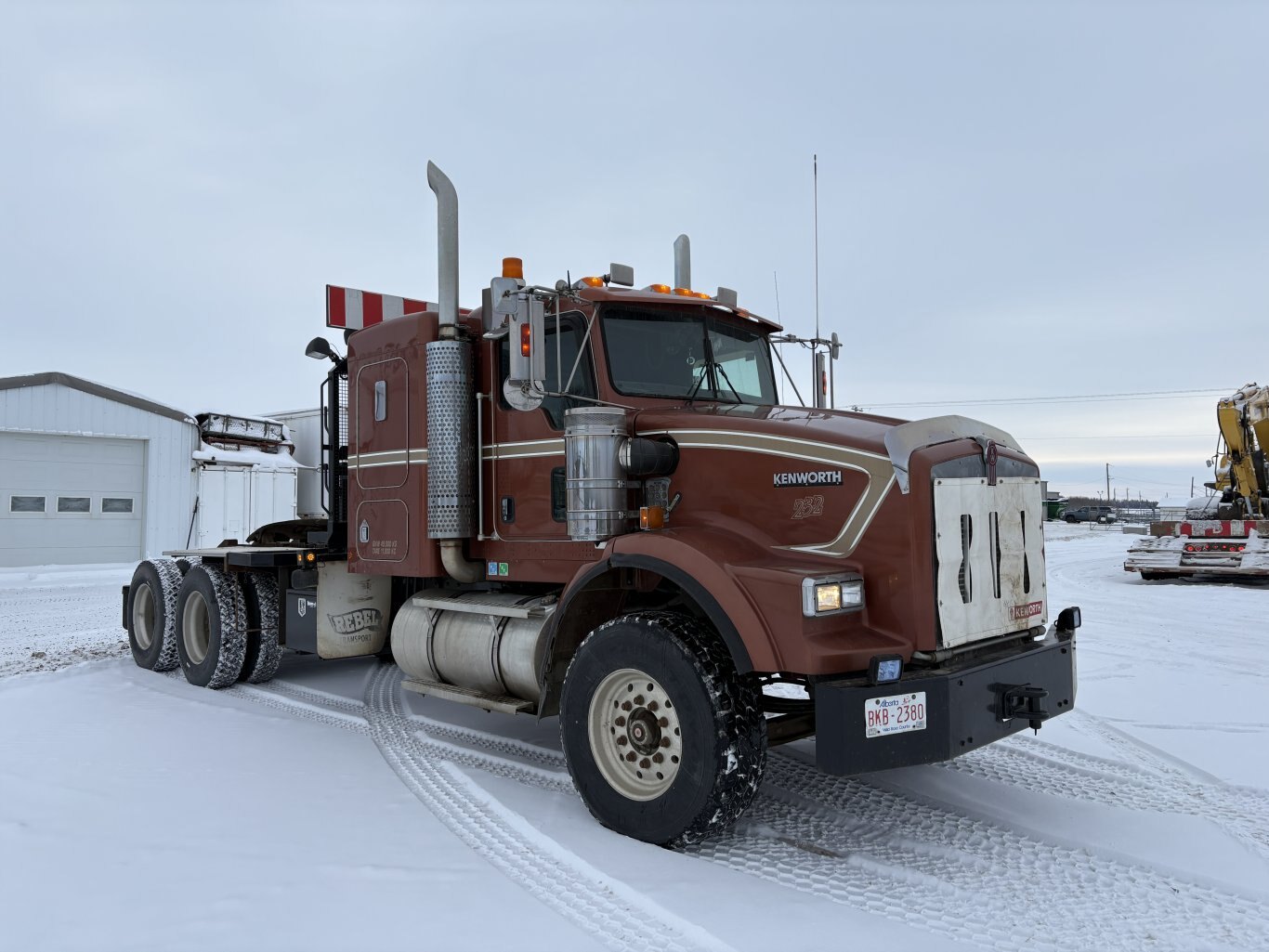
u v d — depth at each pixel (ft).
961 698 11.08
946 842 11.98
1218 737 16.99
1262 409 53.42
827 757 10.59
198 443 58.80
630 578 13.65
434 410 16.94
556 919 9.45
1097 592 45.88
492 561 16.72
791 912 9.73
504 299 13.58
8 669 24.61
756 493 12.82
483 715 19.38
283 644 21.91
